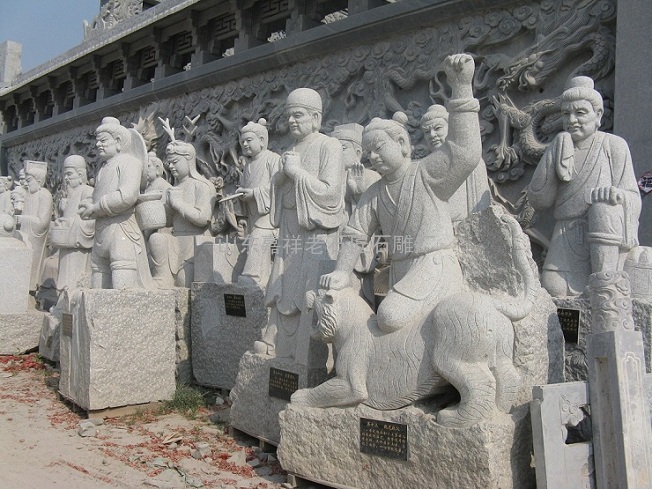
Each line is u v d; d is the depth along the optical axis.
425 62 6.73
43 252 8.99
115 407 5.23
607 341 2.97
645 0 5.20
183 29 10.07
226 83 9.21
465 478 2.97
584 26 5.61
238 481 3.76
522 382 3.22
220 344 5.82
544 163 4.73
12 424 4.94
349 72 7.47
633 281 4.35
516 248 3.37
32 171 9.05
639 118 5.18
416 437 3.17
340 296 3.67
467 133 3.31
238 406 4.62
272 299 4.54
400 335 3.37
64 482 3.72
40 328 7.59
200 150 9.57
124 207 5.54
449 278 3.49
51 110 14.61
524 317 3.24
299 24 8.12
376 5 7.38
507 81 6.05
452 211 4.30
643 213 5.14
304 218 4.39
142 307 5.42
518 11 6.07
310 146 4.64
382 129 3.60
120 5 12.13
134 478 3.79
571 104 4.62
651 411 3.08
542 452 2.91
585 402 3.04
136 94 10.84
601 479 2.98
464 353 3.07
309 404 3.68
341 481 3.47
